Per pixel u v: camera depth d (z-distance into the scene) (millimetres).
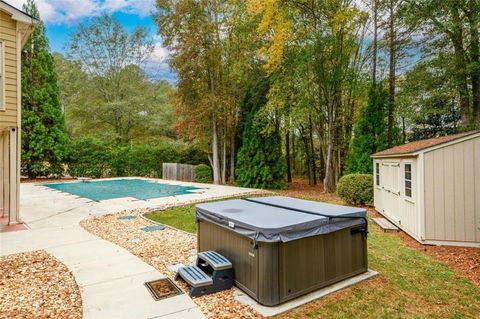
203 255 3857
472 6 9516
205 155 20219
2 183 8164
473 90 10656
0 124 7023
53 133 18781
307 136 19234
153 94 25562
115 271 4098
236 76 15828
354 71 13836
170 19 15656
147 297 3342
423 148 5617
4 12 7066
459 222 5523
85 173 20016
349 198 9703
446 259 4824
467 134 5469
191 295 3355
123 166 20719
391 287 3721
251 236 3250
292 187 17078
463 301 3398
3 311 3051
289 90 13594
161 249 5086
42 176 19141
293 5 12328
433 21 10289
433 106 11703
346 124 15398
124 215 8000
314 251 3498
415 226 5867
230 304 3207
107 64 24172
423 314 3109
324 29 12180
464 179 5504
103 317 2920
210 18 15922
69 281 3777
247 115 16281
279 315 3029
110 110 23516
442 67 10820
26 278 3881
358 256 4008
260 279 3178
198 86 16531
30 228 6590
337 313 3092
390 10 12000
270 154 15711
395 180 7000
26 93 18047
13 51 7266
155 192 13000
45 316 2951
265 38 15398
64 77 24750
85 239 5703
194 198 11031
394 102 12531
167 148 20641
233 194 12180
